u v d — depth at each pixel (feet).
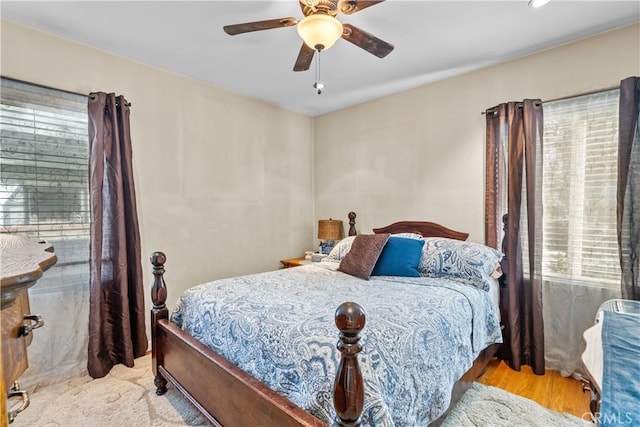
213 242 10.83
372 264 8.17
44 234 7.59
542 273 8.26
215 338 5.71
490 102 9.27
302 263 12.07
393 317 5.08
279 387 4.46
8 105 7.14
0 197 7.08
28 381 7.25
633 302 5.64
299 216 13.70
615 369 3.26
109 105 8.12
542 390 7.22
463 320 6.13
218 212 10.96
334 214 13.42
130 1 6.37
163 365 6.84
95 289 7.74
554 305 8.15
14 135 7.22
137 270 8.51
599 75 7.56
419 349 4.76
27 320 3.21
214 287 6.89
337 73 9.76
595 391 3.37
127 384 7.39
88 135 7.99
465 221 9.81
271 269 12.62
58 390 7.17
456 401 5.85
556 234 8.13
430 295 6.36
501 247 8.78
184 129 10.05
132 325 8.54
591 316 7.68
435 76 9.96
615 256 7.39
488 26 7.25
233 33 5.88
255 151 12.04
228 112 11.18
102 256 8.05
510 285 8.27
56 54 7.72
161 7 6.57
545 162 8.27
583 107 7.77
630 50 7.17
